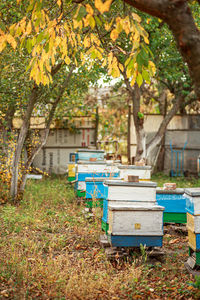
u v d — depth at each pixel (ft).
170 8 10.05
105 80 35.68
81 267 16.08
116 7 18.88
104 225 19.22
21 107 33.65
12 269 15.34
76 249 19.26
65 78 32.50
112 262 16.83
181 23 10.13
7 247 18.70
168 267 16.30
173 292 13.55
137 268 15.23
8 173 32.96
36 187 39.68
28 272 15.23
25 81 29.50
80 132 56.70
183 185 45.01
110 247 17.93
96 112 56.24
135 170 27.32
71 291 13.33
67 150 56.65
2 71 29.27
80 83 33.50
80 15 11.05
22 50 26.91
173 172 57.11
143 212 16.70
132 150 56.18
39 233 22.04
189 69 10.78
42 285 14.21
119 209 16.44
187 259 17.48
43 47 13.51
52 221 25.18
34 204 30.50
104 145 60.54
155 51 36.58
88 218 25.76
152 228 16.79
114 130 70.74
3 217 25.02
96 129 56.29
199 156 53.31
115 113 69.56
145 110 65.67
